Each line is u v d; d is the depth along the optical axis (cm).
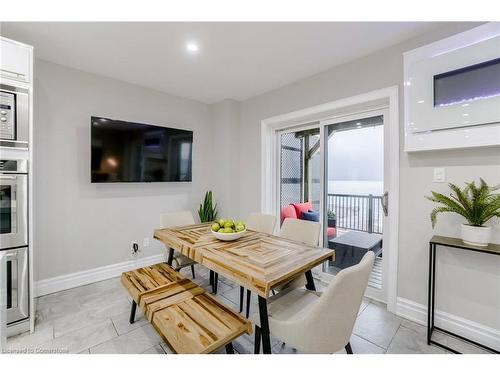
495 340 168
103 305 226
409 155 205
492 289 170
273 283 119
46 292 247
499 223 166
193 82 299
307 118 295
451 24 182
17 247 179
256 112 346
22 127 180
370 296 244
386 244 232
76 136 264
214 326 128
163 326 131
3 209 174
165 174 324
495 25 162
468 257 179
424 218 198
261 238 200
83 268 271
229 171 363
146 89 315
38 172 242
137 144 297
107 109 284
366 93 230
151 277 189
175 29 192
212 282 258
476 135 168
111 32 196
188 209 362
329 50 223
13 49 177
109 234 290
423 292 199
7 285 176
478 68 168
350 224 270
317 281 284
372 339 180
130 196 306
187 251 173
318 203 306
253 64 250
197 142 371
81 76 266
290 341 120
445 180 188
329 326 111
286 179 339
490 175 170
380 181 246
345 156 272
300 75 276
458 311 183
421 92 191
